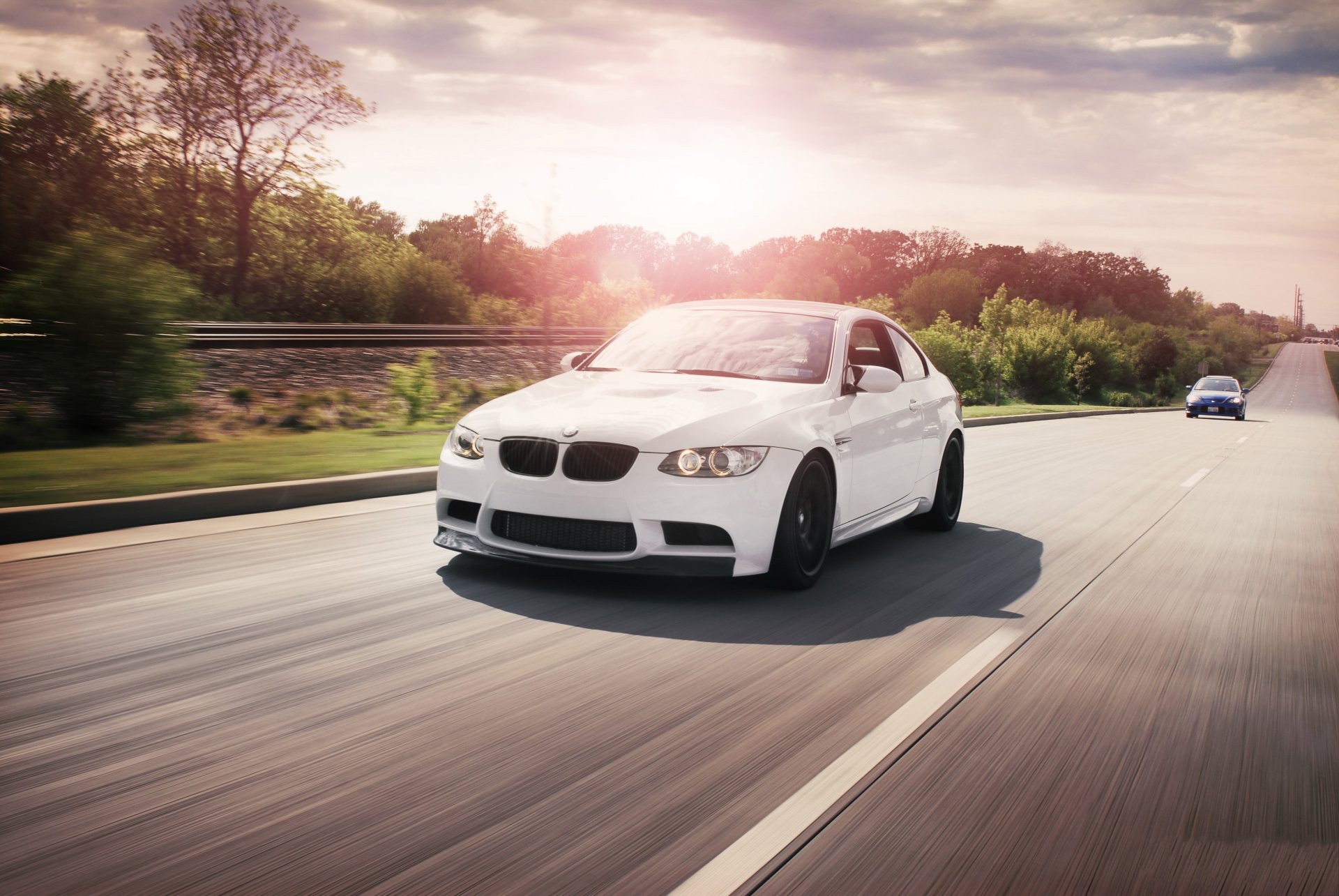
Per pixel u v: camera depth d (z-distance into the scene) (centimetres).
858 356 599
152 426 1121
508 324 4200
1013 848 239
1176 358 9019
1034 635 438
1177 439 1986
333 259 3847
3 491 614
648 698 337
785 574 484
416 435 1112
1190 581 574
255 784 259
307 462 808
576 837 237
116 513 590
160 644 374
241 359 1700
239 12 3350
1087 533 727
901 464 607
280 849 225
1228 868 233
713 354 570
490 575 500
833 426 516
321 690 331
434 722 307
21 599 429
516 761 280
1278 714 347
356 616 421
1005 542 675
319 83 3488
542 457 464
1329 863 238
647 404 485
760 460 464
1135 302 15000
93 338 1035
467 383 1623
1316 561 659
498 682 347
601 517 451
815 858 230
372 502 717
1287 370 14138
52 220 3162
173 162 3484
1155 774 288
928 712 333
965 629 443
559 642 396
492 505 473
